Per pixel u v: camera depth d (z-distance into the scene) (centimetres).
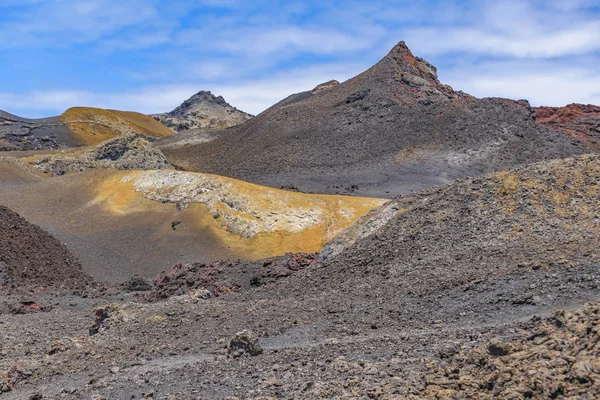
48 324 3719
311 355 2038
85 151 12738
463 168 15475
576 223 3250
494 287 2559
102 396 1912
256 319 2847
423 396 1324
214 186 9119
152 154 13238
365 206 8569
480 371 1381
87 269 7344
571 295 2205
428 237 3669
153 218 8912
